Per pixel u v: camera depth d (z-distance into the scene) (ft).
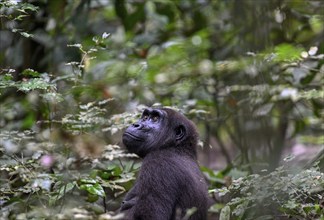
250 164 39.52
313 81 47.93
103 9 61.26
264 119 42.27
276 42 48.49
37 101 39.14
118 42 55.47
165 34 57.57
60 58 47.34
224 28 55.47
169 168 29.73
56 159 30.55
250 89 43.62
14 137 31.81
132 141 32.09
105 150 34.78
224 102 45.93
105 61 49.14
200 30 56.24
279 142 47.73
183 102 44.47
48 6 48.26
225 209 30.35
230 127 51.70
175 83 50.85
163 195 29.14
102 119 34.68
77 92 37.83
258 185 29.99
